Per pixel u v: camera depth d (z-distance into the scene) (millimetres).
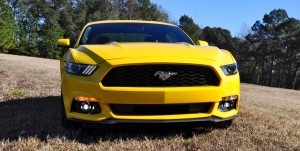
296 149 4398
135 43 5012
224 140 4574
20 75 14930
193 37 109000
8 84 10930
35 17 97812
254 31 104625
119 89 4246
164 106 4418
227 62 4770
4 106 7195
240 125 5500
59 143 4352
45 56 97125
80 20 106125
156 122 4371
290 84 98438
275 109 9383
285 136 5035
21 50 93562
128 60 4312
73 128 4914
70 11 106188
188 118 4449
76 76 4469
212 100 4496
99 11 108125
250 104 10141
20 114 6277
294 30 100625
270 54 100438
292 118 7230
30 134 4797
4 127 5258
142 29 6230
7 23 78312
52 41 95938
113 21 6578
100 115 4344
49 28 96750
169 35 6168
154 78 4340
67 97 4555
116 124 4383
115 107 4367
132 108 4375
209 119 4543
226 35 108938
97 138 4637
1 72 15812
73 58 4637
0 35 76000
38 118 5844
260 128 5387
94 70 4375
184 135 4852
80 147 4188
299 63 96312
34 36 95312
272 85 104125
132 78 4332
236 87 4746
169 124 4551
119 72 4332
